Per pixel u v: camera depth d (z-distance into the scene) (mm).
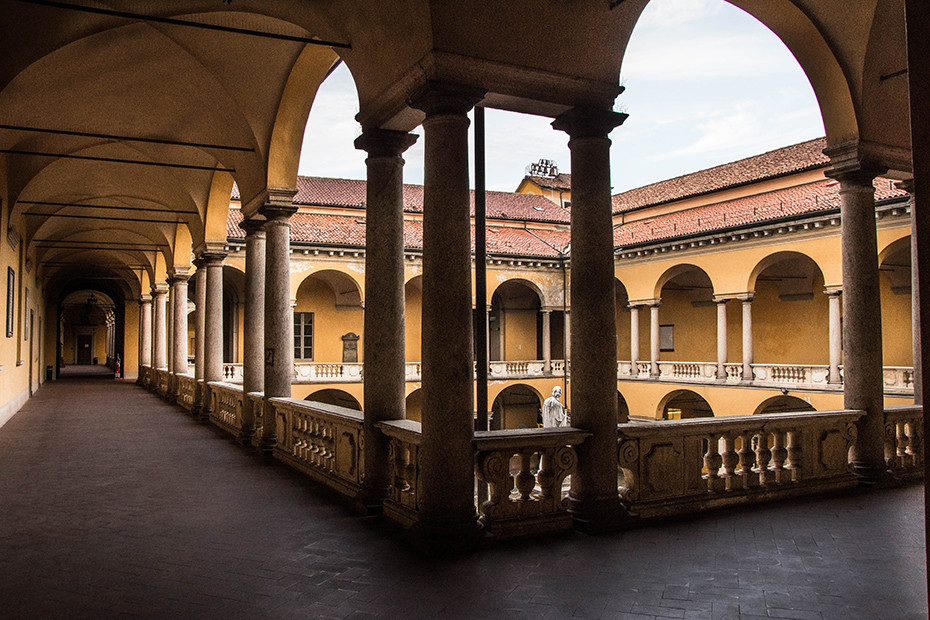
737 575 5414
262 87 11016
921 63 2848
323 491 8781
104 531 6891
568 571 5531
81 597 5055
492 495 6457
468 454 6289
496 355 36656
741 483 7816
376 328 7676
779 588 5125
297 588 5211
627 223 33562
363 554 6059
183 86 11727
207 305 17688
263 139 11508
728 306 30469
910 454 9406
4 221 16062
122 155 16078
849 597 4945
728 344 30359
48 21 9078
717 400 26578
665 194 33094
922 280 2785
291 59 10492
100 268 36438
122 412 19875
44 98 11828
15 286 19328
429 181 6352
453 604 4855
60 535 6750
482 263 6984
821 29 8672
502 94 6555
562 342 37219
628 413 30469
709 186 30625
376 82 7215
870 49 8695
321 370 29766
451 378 6254
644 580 5312
